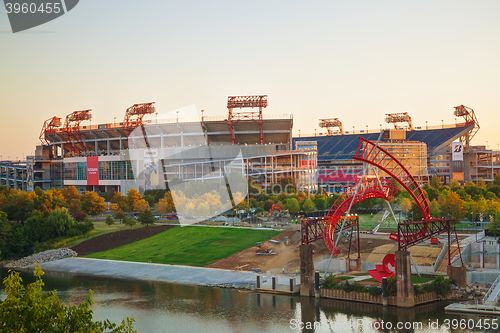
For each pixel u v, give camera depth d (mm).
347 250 124062
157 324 80250
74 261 141750
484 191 192750
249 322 80375
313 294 96312
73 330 37156
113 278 120688
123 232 163000
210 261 129000
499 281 93500
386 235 135875
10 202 182000
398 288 86312
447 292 90500
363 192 103562
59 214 165500
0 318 33500
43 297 36719
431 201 169500
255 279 110688
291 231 144000
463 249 106688
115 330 40031
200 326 78875
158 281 115188
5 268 140875
